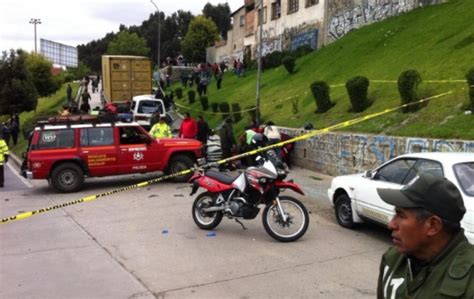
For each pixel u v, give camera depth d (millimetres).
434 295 1788
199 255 7133
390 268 2088
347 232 8312
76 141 12961
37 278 6293
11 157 23156
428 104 12969
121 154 13234
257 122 17047
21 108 37375
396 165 7625
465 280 1729
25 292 5812
